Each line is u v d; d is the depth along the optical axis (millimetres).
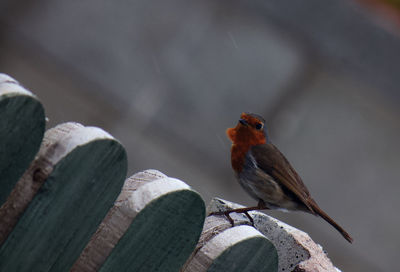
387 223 12258
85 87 12461
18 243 3035
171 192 3256
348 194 12227
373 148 12062
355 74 11750
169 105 12312
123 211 3232
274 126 12094
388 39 11547
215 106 12227
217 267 3578
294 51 11867
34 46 12523
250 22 11953
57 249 3109
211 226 3898
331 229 12258
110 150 3084
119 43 12336
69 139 3018
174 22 12180
